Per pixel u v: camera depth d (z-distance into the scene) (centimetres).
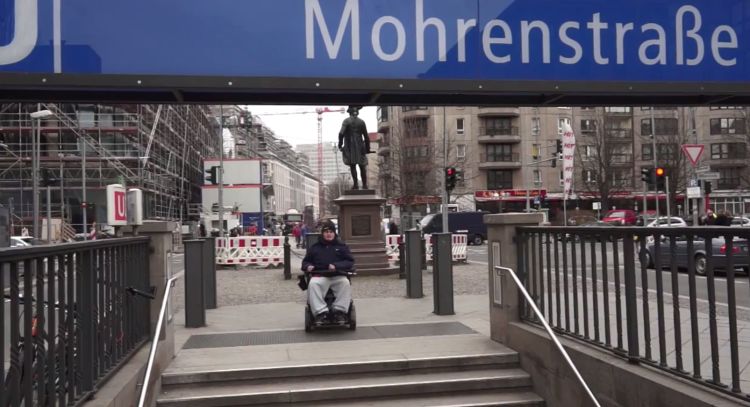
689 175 4831
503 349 668
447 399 584
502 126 7200
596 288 522
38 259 328
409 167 5644
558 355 548
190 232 5294
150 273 618
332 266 798
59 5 448
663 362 437
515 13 509
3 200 4247
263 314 1003
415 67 496
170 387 584
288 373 606
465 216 4609
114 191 611
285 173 10575
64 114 4122
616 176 6075
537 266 638
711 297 387
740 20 533
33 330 369
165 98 517
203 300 878
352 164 1725
